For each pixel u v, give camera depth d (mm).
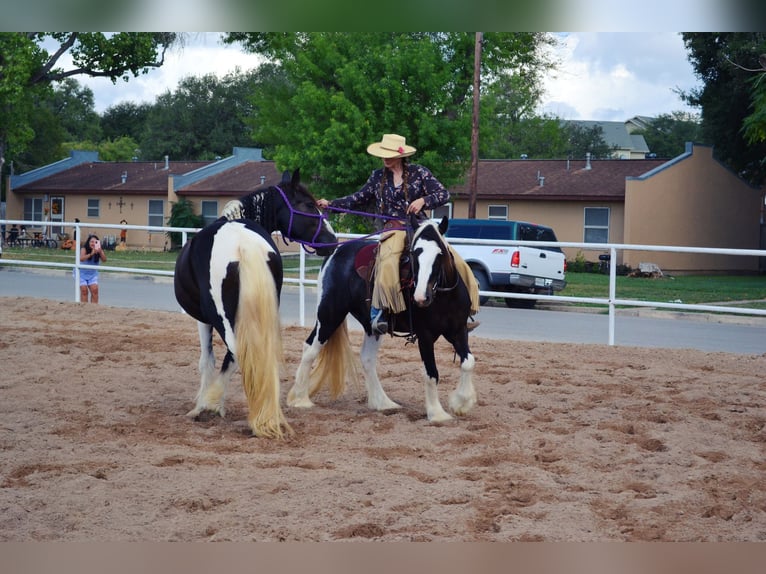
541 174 35250
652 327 15586
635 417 7422
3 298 14922
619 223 32688
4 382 8523
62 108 85562
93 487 5297
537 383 9062
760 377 9367
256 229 7086
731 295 22984
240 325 6477
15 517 4785
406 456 6238
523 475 5723
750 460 6125
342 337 7824
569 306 20453
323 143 24594
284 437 6645
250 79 72812
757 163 38938
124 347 10742
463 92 26594
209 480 5473
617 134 89062
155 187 41281
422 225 6789
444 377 9195
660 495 5336
